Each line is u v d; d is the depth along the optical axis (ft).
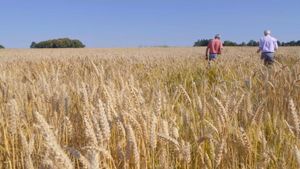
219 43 61.21
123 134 9.29
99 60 57.36
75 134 12.41
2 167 11.16
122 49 220.02
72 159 10.44
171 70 40.75
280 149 11.83
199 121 12.73
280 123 13.65
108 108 9.98
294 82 17.62
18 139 11.62
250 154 10.34
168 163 9.99
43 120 6.13
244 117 13.09
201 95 18.75
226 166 10.22
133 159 8.95
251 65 44.86
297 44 290.35
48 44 334.03
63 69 40.75
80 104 13.89
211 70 39.01
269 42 57.57
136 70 38.81
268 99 17.35
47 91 14.24
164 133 9.87
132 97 11.16
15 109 10.57
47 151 6.77
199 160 10.82
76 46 338.13
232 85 20.99
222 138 10.23
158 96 11.17
